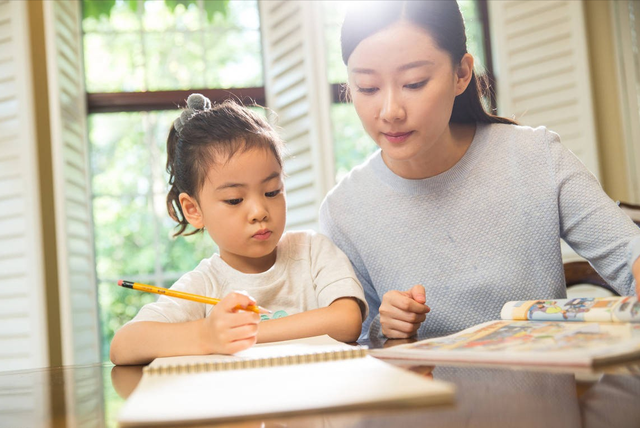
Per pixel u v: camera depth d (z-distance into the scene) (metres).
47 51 2.61
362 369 0.54
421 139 1.01
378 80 0.99
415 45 0.96
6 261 2.54
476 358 0.62
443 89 0.99
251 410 0.42
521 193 1.14
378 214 1.21
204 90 3.03
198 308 1.00
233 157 0.98
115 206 3.05
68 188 2.67
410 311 0.94
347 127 3.01
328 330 0.90
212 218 1.01
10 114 2.56
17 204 2.54
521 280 1.13
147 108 3.02
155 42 3.06
